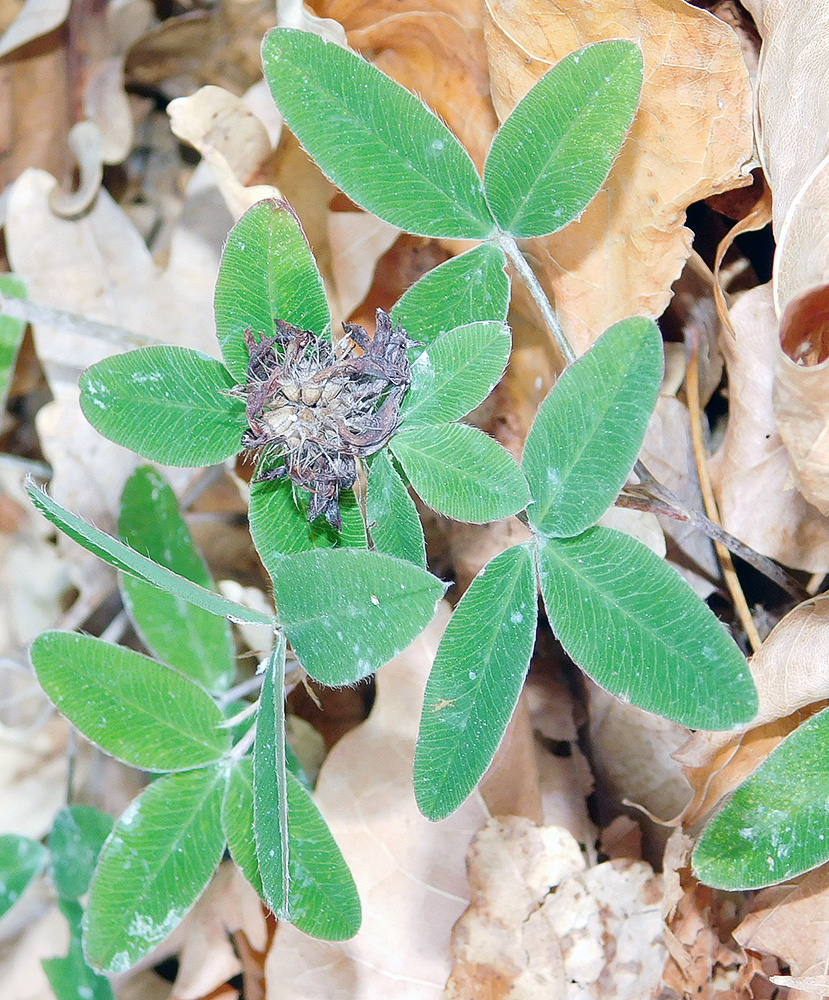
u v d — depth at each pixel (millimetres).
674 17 418
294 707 497
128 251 546
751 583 456
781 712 410
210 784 394
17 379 592
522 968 440
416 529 375
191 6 571
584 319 452
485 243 395
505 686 369
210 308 539
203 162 537
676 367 464
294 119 379
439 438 370
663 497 424
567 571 372
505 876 446
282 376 362
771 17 419
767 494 447
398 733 456
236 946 480
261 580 528
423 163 386
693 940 436
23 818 570
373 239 491
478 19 457
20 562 609
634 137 430
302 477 364
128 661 390
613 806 464
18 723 592
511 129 385
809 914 418
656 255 439
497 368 370
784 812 387
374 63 488
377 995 447
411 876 450
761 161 420
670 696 363
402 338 369
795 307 372
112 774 569
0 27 591
